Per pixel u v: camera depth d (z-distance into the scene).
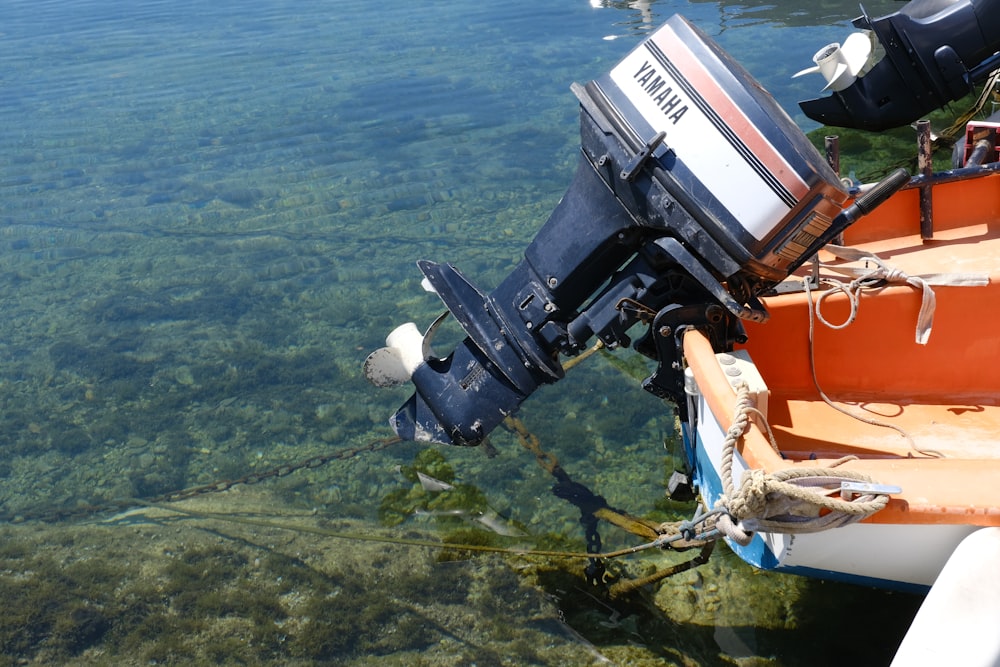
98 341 5.06
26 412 4.47
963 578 2.32
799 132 2.95
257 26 11.70
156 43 11.22
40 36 11.92
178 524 3.70
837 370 3.50
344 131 7.86
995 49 6.44
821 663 2.88
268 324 5.14
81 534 3.65
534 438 4.14
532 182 6.68
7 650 3.07
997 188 4.01
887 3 10.05
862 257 3.48
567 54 9.38
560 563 3.40
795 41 9.00
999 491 2.37
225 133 8.00
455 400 3.58
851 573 2.75
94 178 7.27
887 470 2.46
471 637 3.08
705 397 2.86
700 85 2.87
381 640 3.07
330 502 3.81
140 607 3.25
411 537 3.58
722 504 2.62
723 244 2.87
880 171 6.33
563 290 3.28
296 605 3.24
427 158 7.21
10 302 5.54
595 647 3.01
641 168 2.96
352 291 5.43
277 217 6.44
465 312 3.54
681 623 3.08
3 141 8.15
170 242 6.18
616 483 3.82
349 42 10.59
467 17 11.34
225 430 4.29
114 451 4.18
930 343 3.42
